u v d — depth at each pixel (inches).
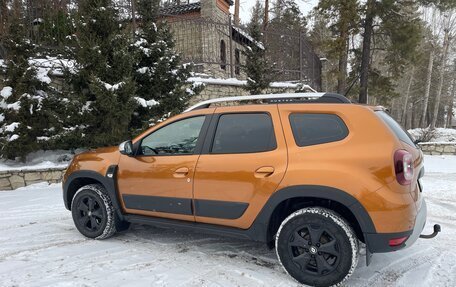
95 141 333.7
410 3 732.7
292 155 128.5
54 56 406.0
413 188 122.0
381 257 151.3
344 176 119.0
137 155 165.8
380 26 762.2
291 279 130.3
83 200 179.3
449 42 1136.2
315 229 124.0
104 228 171.9
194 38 607.5
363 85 776.3
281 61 617.9
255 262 147.5
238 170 135.7
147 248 164.2
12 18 354.6
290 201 133.9
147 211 161.0
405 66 821.2
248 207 134.4
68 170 186.4
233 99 152.8
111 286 125.3
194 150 149.5
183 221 152.4
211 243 170.7
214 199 141.1
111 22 345.4
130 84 328.5
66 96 341.1
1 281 129.7
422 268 139.6
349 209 118.6
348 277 120.5
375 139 120.7
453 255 152.7
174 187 150.0
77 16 345.7
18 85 319.3
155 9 402.0
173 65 391.5
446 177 361.4
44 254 156.9
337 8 733.3
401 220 115.6
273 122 136.1
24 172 311.4
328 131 127.7
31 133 325.4
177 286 125.2
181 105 388.2
